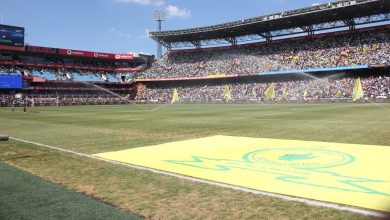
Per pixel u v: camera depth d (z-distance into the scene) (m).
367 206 6.78
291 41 90.12
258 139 16.66
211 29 90.62
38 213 6.55
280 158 11.81
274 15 79.00
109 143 16.30
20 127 25.41
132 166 10.92
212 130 21.27
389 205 6.82
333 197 7.40
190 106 68.19
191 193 7.86
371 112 35.31
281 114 35.53
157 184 8.67
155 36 102.62
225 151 13.49
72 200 7.35
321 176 9.24
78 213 6.55
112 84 108.50
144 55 115.31
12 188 8.29
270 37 93.88
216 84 95.50
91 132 21.36
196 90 95.50
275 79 85.62
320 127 21.62
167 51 111.81
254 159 11.76
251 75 84.94
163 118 33.22
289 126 22.75
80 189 8.27
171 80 99.56
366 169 9.96
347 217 6.20
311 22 82.69
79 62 108.50
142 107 66.94
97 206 6.96
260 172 9.82
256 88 84.00
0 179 9.22
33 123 29.12
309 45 85.56
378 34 76.81
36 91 93.88
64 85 99.19
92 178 9.35
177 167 10.70
